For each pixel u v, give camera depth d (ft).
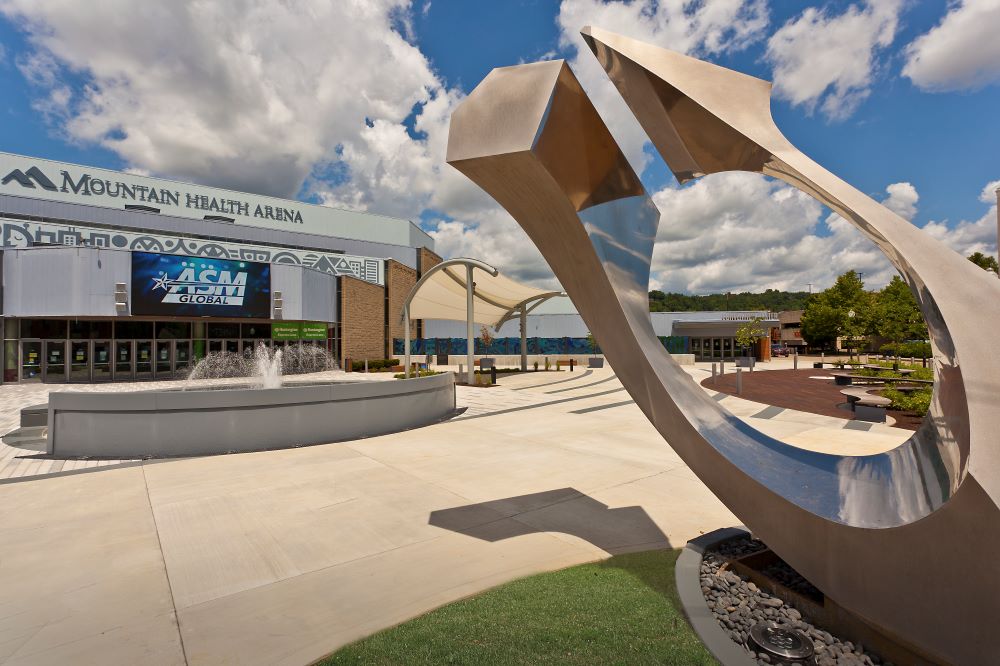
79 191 145.28
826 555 9.75
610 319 12.32
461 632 10.53
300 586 13.09
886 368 83.25
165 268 81.20
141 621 11.54
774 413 42.80
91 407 28.37
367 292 122.72
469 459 27.07
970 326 7.72
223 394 28.99
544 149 10.48
